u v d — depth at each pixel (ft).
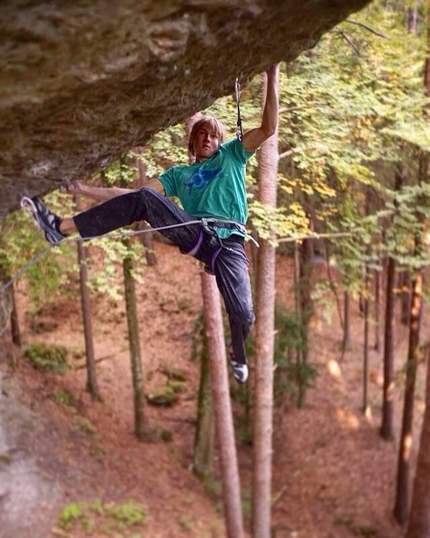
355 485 48.44
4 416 37.68
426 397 36.42
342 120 26.55
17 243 27.30
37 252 29.22
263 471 31.83
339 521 44.45
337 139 27.17
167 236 11.50
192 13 8.79
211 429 44.70
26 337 52.85
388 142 30.73
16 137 9.72
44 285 34.19
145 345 57.47
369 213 36.76
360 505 46.39
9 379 41.34
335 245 33.68
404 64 31.60
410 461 51.16
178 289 63.31
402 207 32.19
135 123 11.36
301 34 10.62
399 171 34.60
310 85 25.72
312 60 27.32
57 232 11.31
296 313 47.91
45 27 7.97
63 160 11.09
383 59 29.86
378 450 52.24
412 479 49.16
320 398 57.93
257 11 9.27
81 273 43.98
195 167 12.07
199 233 11.49
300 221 25.09
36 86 8.68
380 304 67.05
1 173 10.67
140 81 9.77
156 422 48.55
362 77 28.99
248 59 10.80
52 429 40.04
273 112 11.64
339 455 51.31
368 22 28.91
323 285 36.42
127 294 42.37
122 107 10.39
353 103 26.09
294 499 46.42
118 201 11.46
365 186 36.04
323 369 61.26
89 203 31.94
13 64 8.25
